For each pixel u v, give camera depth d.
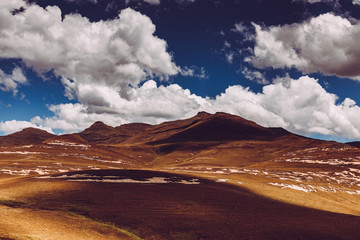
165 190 71.31
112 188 70.12
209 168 159.75
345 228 49.94
